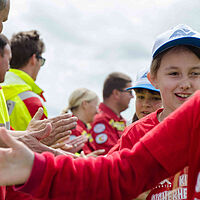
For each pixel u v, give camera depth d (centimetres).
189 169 108
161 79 172
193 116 106
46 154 102
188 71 166
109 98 464
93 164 105
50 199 102
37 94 330
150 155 105
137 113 263
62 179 101
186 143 105
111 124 442
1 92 242
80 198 103
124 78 470
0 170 96
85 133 459
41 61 350
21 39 340
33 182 97
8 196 239
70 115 230
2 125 229
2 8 208
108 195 104
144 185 106
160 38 172
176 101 169
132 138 181
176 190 158
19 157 97
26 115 292
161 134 106
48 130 189
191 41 164
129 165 105
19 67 340
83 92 495
